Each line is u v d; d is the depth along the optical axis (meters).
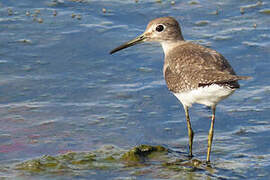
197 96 11.54
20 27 18.16
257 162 11.87
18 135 13.04
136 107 14.38
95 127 13.48
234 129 13.35
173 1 20.09
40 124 13.54
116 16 19.08
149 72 16.06
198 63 11.73
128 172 11.48
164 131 13.38
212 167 11.73
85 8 19.58
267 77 15.55
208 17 19.06
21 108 14.20
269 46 17.08
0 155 12.16
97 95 14.91
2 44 17.12
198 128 13.54
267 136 12.91
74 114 14.03
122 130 13.37
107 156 12.16
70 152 12.27
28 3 19.83
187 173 11.47
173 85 12.25
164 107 14.41
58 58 16.61
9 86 15.11
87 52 16.95
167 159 12.10
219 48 17.03
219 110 14.25
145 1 20.17
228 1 20.14
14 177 11.18
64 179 11.15
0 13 19.00
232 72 11.69
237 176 11.30
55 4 19.80
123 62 16.56
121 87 15.30
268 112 13.95
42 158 11.98
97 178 11.22
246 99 14.63
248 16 19.05
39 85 15.25
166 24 13.67
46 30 18.06
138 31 18.16
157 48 17.41
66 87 15.24
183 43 13.51
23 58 16.50
